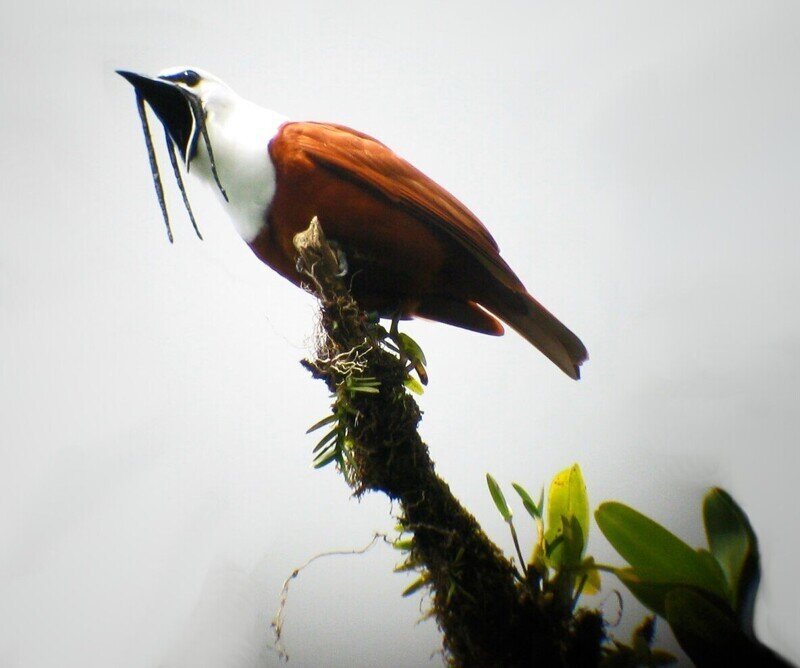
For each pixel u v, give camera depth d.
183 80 6.66
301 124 6.70
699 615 5.17
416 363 6.66
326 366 5.55
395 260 6.71
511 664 5.09
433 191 6.69
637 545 5.41
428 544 5.32
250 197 6.51
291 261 6.69
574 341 7.12
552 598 5.25
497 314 7.32
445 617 5.23
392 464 5.36
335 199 6.44
